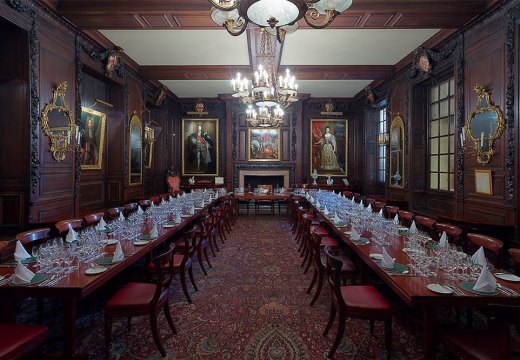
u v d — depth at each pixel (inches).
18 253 116.0
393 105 344.8
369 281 168.7
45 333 87.4
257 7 118.9
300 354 109.5
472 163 211.9
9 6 167.9
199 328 126.7
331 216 216.5
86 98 269.4
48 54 198.5
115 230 162.9
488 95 194.4
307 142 489.7
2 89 182.2
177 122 490.0
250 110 359.3
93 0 194.5
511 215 177.2
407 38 255.0
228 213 309.4
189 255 163.0
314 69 327.9
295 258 223.0
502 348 77.6
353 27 214.5
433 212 268.7
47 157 198.8
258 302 151.1
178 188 423.2
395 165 341.1
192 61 313.0
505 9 181.8
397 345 114.5
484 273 87.6
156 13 197.5
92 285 94.0
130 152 321.4
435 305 84.4
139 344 115.2
